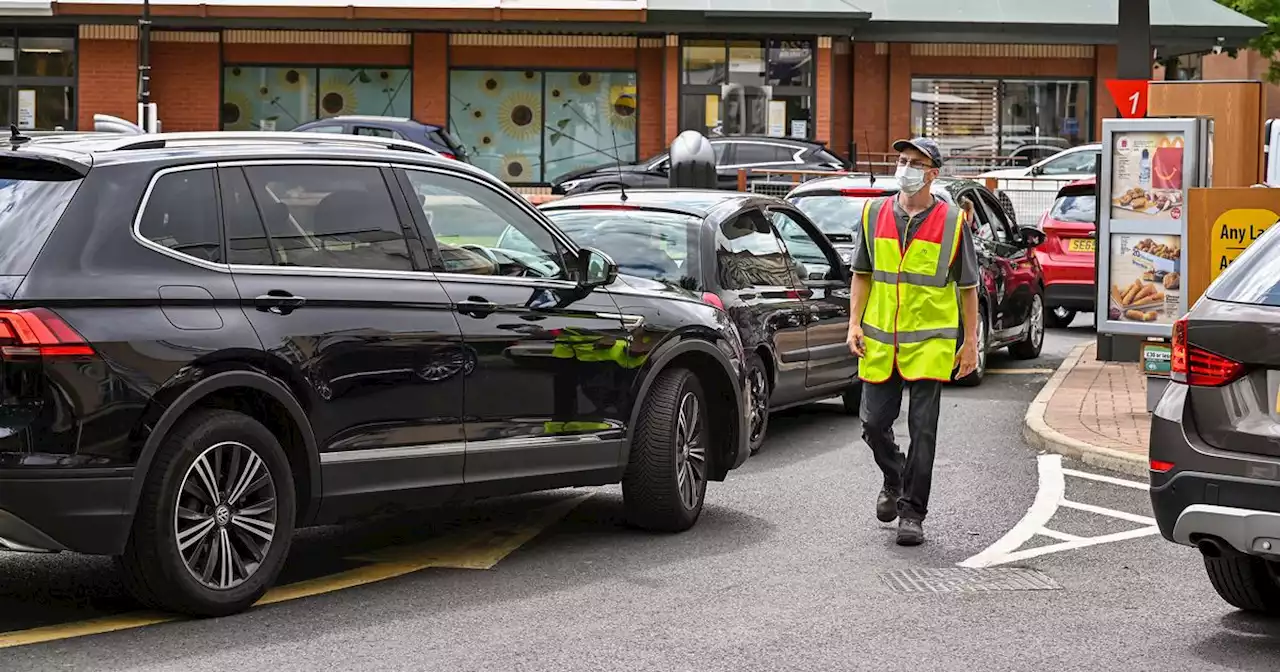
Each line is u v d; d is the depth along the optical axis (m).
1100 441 14.17
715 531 11.02
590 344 10.32
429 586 9.37
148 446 8.03
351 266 9.10
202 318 8.31
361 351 8.98
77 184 8.15
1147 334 15.57
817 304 15.12
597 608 8.83
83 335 7.85
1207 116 15.73
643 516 10.88
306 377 8.72
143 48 38.81
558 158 43.62
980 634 8.30
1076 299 25.23
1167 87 15.83
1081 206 25.44
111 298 7.99
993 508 11.86
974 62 44.50
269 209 8.81
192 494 8.32
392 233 9.37
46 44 41.69
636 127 43.53
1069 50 44.50
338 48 42.84
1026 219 35.53
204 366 8.25
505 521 11.38
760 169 37.88
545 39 43.28
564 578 9.59
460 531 11.02
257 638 8.13
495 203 10.06
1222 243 13.73
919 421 10.61
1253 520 7.67
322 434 8.84
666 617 8.62
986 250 20.16
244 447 8.48
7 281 7.82
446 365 9.42
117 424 7.92
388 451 9.16
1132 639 8.24
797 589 9.30
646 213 13.91
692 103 42.88
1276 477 7.62
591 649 7.97
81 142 8.51
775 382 14.20
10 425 7.70
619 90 43.50
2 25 41.34
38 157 8.23
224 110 42.81
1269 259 8.03
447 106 43.25
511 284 9.94
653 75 43.31
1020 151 44.72
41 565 9.85
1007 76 44.59
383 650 7.94
